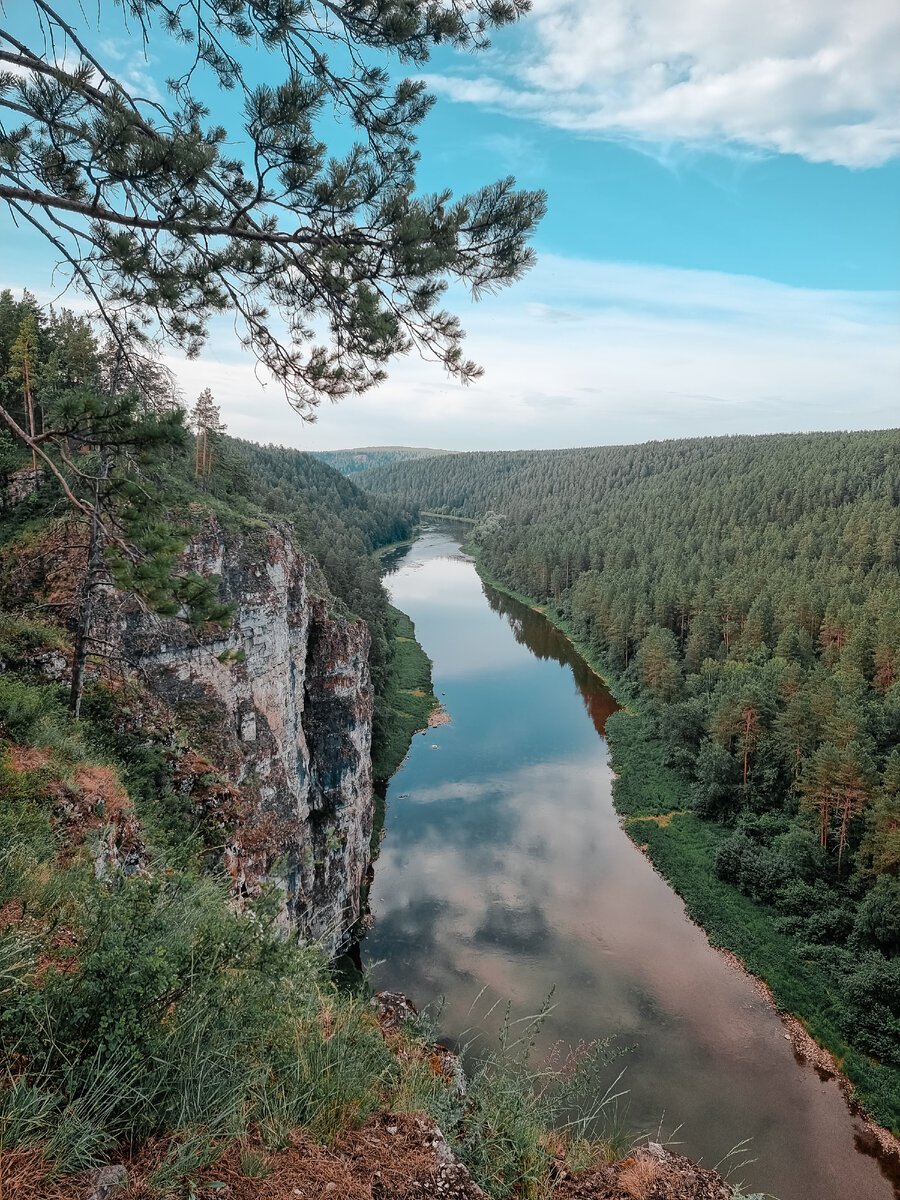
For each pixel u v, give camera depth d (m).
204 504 32.47
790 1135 27.38
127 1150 4.57
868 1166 26.28
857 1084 29.69
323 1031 6.76
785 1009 33.69
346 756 40.38
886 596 81.88
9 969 5.00
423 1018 8.67
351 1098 5.94
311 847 35.59
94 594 24.61
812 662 73.25
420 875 43.91
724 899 41.94
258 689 32.34
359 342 8.27
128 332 8.65
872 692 64.19
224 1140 4.88
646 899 42.31
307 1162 5.01
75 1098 4.68
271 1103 5.46
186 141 6.58
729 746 56.62
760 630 80.00
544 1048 30.06
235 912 7.40
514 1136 6.48
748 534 131.75
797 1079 29.98
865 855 41.06
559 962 36.22
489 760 62.00
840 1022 32.78
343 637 41.72
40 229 6.81
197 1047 5.06
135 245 7.33
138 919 5.86
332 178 6.75
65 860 9.66
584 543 141.62
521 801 54.47
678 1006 33.66
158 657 27.27
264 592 32.81
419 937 37.72
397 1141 5.66
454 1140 6.24
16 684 17.31
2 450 28.50
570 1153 6.86
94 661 21.86
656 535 144.75
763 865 42.81
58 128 6.68
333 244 7.14
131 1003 5.03
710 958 37.25
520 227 7.28
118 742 19.50
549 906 41.09
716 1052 31.03
